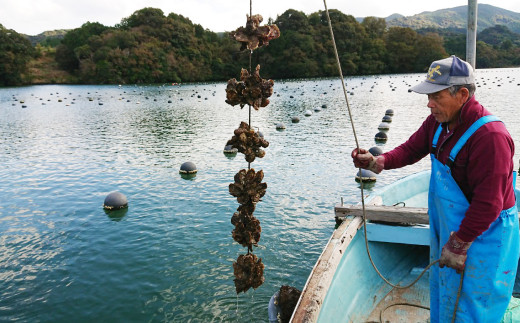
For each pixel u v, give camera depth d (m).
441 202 2.70
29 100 45.84
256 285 2.87
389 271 5.05
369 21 121.56
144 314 5.77
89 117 29.53
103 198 10.73
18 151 17.36
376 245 5.08
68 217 9.45
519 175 11.92
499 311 2.67
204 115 29.66
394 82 67.75
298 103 36.66
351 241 4.72
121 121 26.98
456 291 2.71
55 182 12.33
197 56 95.25
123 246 7.86
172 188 11.43
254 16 2.46
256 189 2.67
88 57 88.44
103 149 17.41
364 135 19.47
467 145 2.46
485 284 2.60
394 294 4.65
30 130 23.50
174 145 18.00
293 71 95.00
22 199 10.79
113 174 13.09
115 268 7.02
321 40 103.25
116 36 89.25
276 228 8.53
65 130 23.31
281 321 4.61
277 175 12.48
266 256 7.30
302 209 9.61
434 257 2.96
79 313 5.81
